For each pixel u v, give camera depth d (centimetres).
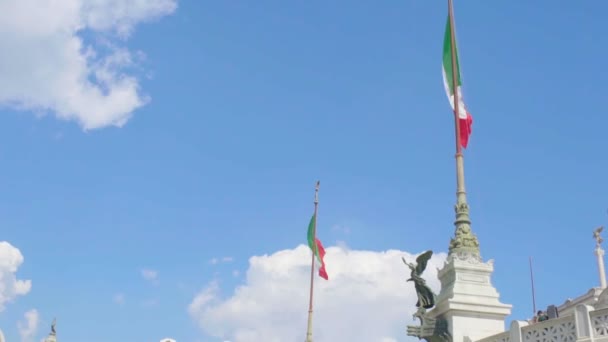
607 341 2267
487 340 2753
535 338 2509
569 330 2391
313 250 6119
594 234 4791
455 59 3872
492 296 3112
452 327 3033
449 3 4012
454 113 3734
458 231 3322
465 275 3147
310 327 5684
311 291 5869
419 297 3175
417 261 3212
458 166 3538
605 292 3453
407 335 3083
